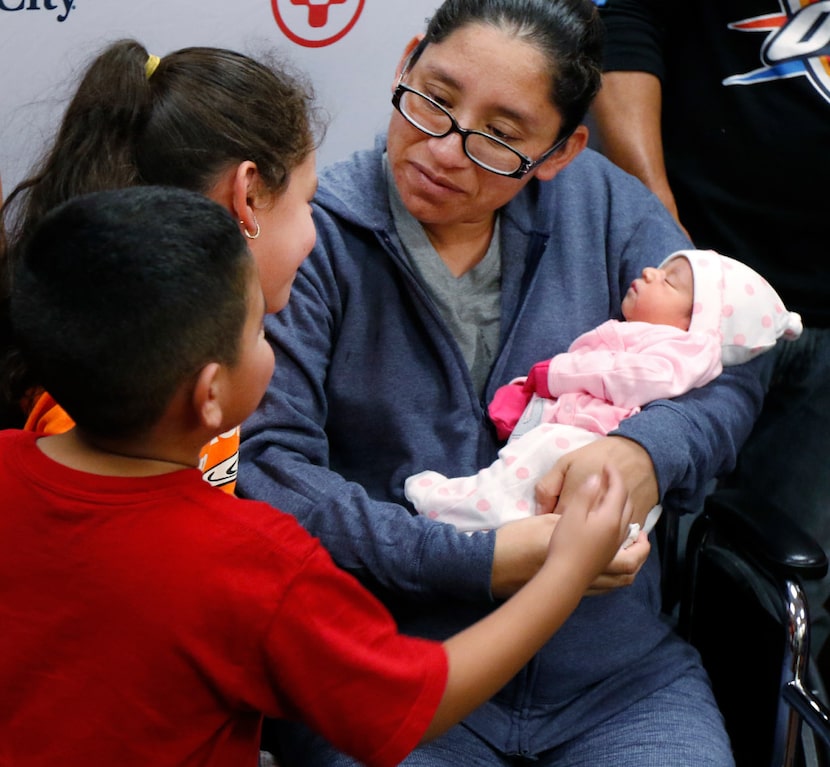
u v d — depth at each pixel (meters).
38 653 0.79
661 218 1.49
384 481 1.36
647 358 1.28
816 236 1.73
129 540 0.77
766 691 1.41
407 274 1.30
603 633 1.29
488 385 1.38
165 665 0.77
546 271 1.40
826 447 1.78
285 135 1.00
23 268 0.78
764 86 1.70
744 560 1.38
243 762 0.88
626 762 1.19
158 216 0.76
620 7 1.74
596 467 1.18
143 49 1.03
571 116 1.24
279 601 0.77
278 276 1.05
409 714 0.80
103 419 0.78
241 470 1.25
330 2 1.45
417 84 1.21
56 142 1.02
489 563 1.13
